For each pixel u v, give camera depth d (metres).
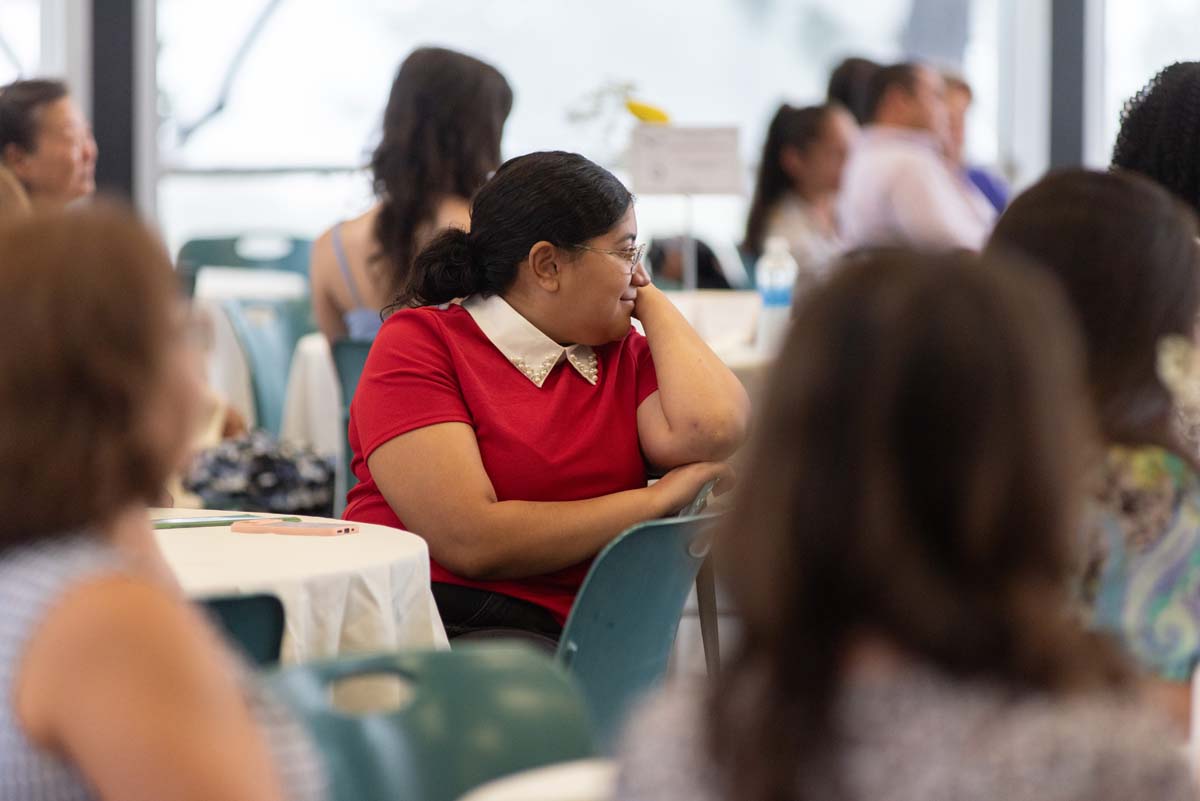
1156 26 13.66
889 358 1.84
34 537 2.34
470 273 5.38
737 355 8.84
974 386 1.83
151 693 2.23
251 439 9.03
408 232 7.73
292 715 2.91
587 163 5.30
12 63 13.07
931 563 1.84
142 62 13.13
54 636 2.27
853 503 1.84
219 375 10.70
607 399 5.38
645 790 1.97
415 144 7.70
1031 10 13.64
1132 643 2.96
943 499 1.84
